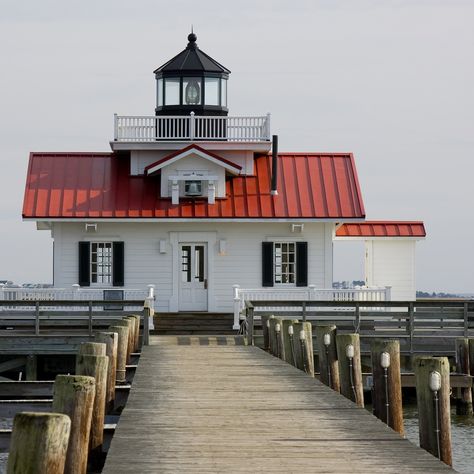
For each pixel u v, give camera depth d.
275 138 84.00
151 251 83.12
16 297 79.12
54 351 65.12
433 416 30.41
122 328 48.62
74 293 79.31
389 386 35.88
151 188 84.56
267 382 41.19
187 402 35.34
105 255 83.12
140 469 24.20
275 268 83.25
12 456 19.17
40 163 86.62
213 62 89.19
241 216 81.62
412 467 24.42
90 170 86.25
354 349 40.69
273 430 29.56
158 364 48.81
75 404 25.12
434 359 30.61
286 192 84.19
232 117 85.44
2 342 64.94
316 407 34.16
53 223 82.75
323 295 79.75
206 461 25.19
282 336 53.34
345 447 26.98
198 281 83.06
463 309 67.25
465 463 41.81
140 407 34.12
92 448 30.41
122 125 85.56
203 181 82.94
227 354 54.91
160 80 89.06
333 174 86.44
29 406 32.88
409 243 95.19
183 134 85.94
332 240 83.56
